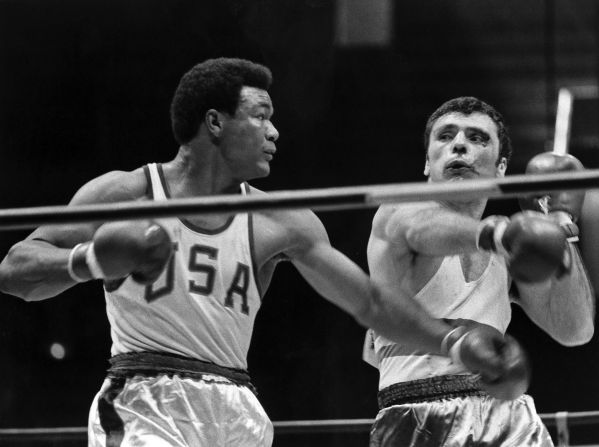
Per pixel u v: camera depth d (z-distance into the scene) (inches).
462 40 419.8
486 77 415.5
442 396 179.3
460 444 176.4
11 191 384.8
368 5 390.3
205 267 165.2
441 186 121.8
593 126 405.4
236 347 168.6
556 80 420.5
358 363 361.7
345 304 170.2
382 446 183.0
